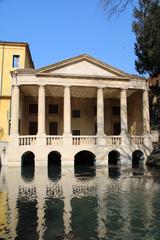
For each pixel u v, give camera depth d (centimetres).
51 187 2078
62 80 4009
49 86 4122
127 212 1341
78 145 3878
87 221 1202
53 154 4372
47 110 4891
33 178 2609
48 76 3975
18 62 4719
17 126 3841
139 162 4069
